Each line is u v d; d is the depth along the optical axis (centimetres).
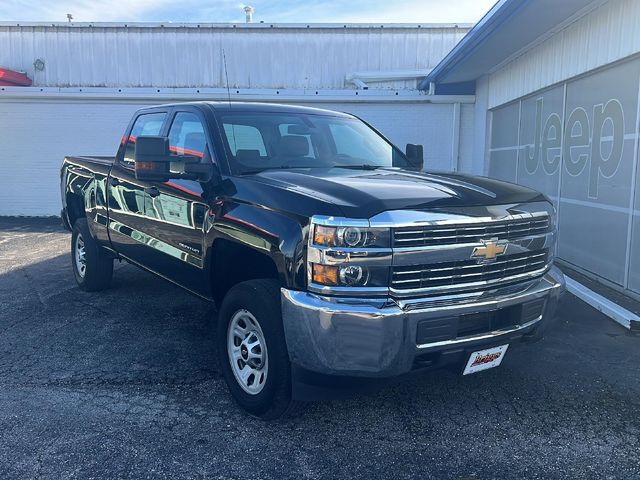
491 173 1295
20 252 970
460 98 1403
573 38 832
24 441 348
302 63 1730
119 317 590
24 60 1762
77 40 1752
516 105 1113
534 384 436
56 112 1455
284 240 334
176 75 1748
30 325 564
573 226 856
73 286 718
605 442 352
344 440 353
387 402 405
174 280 489
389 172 430
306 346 319
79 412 385
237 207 381
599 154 776
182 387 426
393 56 1725
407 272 319
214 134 441
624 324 568
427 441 353
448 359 337
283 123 484
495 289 353
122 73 1756
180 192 451
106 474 314
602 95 766
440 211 328
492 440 354
